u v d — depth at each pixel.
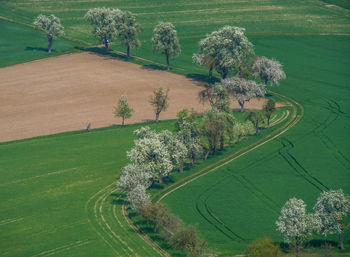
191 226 80.06
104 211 93.62
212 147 123.81
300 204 81.75
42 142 127.81
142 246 80.81
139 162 99.94
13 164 113.81
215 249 80.31
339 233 83.81
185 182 106.88
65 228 87.19
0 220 90.19
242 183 106.69
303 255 77.75
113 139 129.88
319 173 112.25
